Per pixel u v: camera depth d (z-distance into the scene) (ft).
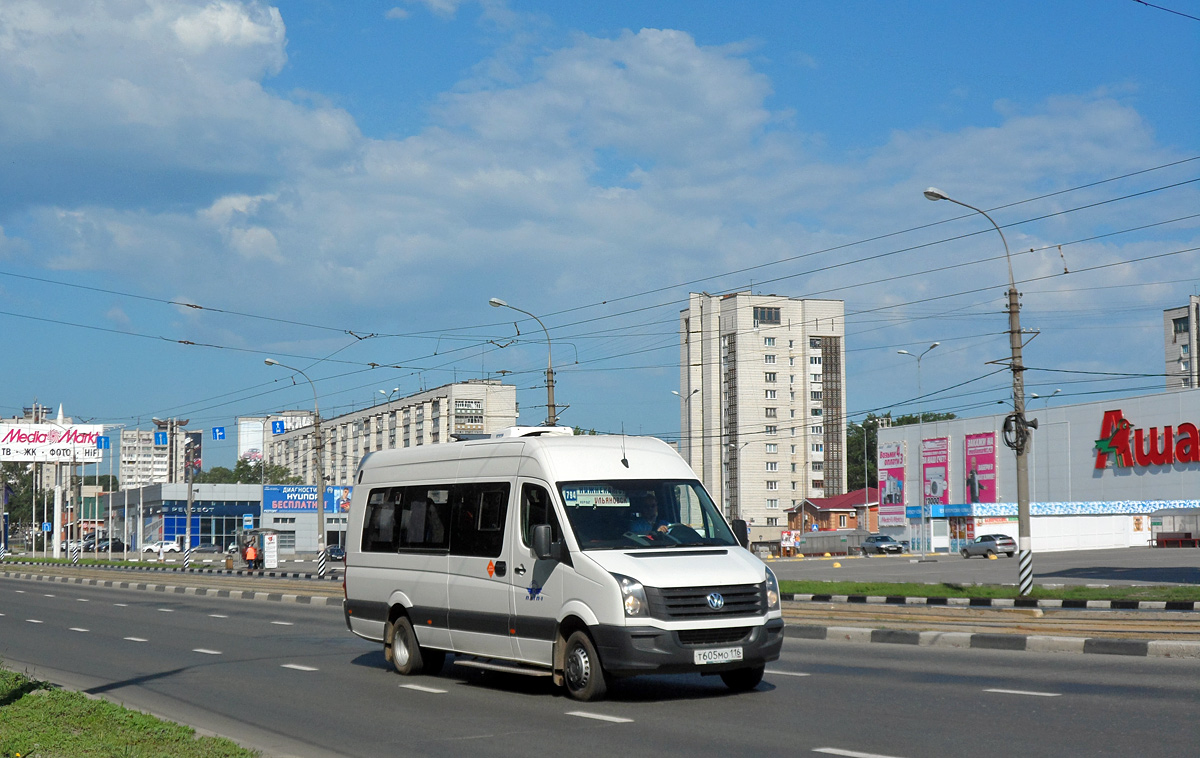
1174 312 364.58
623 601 33.22
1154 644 43.55
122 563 208.74
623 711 33.06
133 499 340.39
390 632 45.09
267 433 499.51
